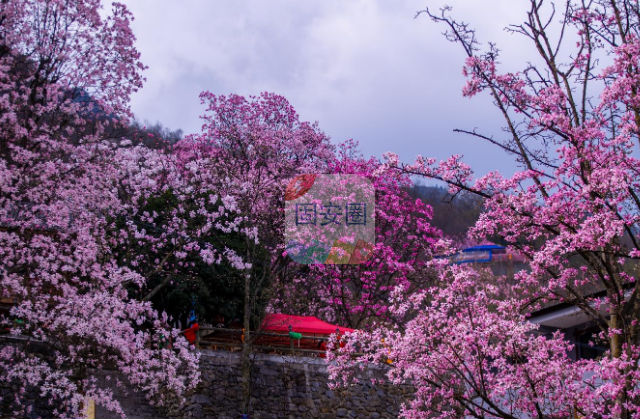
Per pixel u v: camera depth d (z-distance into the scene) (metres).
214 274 21.80
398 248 28.38
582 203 10.05
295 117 29.59
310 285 28.48
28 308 15.42
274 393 20.95
